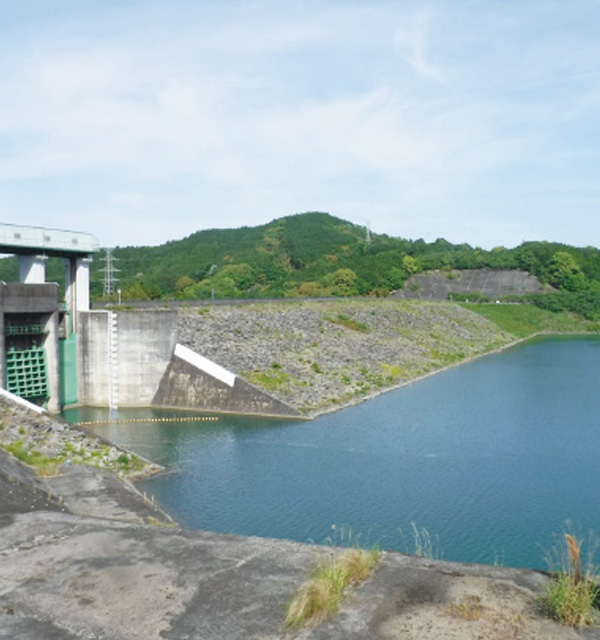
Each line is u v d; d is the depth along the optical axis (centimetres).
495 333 14825
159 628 1248
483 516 3975
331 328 10288
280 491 4434
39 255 6712
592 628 1182
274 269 19662
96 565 1552
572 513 4028
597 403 7556
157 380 7362
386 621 1223
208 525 3803
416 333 12131
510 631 1169
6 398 4659
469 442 5794
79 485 3775
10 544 1734
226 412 7075
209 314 8919
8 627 1272
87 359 7300
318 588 1296
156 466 4841
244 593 1376
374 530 3750
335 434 6097
